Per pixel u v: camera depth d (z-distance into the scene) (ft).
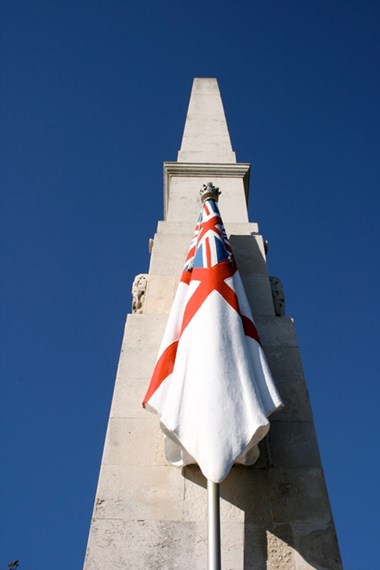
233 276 27.91
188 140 47.96
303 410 26.96
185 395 23.15
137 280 34.06
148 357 29.14
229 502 23.56
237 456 21.21
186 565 21.66
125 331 30.45
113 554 21.83
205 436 21.61
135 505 23.35
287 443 25.61
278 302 32.99
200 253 29.17
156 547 22.11
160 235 36.99
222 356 23.86
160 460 24.88
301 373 28.60
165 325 30.68
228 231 37.68
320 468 24.77
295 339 30.19
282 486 24.14
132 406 26.94
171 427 22.02
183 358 24.32
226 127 49.57
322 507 23.52
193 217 39.60
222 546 22.34
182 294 28.32
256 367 24.35
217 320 25.21
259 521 23.07
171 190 42.09
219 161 45.80
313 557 22.11
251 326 25.98
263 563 21.94
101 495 23.62
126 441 25.53
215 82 55.16
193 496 23.67
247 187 44.68
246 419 22.12
